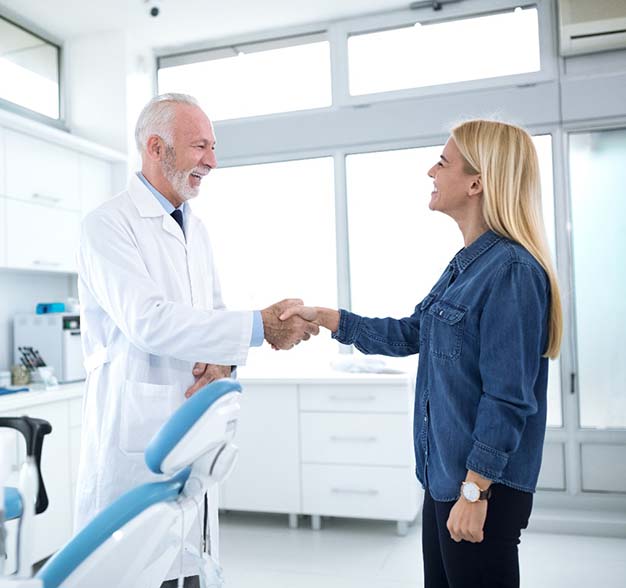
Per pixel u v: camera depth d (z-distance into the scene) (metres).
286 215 3.79
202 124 1.64
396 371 3.20
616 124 3.19
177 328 1.45
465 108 3.40
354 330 1.59
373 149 3.56
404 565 2.70
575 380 3.25
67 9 3.35
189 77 3.96
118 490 1.51
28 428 1.66
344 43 3.59
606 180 3.24
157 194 1.66
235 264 3.89
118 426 1.53
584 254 3.27
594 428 3.24
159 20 3.51
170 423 0.84
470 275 1.24
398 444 2.99
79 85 3.71
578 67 3.24
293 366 3.73
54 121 3.65
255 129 3.76
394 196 3.59
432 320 1.27
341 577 2.60
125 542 0.81
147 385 1.51
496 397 1.13
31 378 3.14
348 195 3.66
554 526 3.09
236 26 3.63
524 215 1.25
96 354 1.62
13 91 3.42
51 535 2.79
